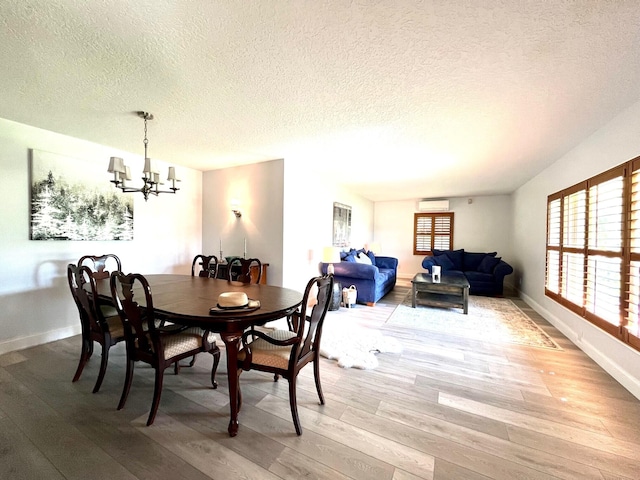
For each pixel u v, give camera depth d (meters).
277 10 1.31
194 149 3.53
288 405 1.90
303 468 1.38
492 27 1.41
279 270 4.02
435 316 4.07
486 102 2.21
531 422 1.74
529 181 5.04
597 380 2.26
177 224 4.37
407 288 6.42
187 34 1.47
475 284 5.65
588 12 1.30
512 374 2.35
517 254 5.86
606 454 1.49
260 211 4.17
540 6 1.28
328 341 3.00
